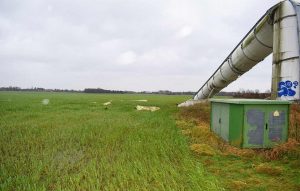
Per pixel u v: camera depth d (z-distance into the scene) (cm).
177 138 1234
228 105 1123
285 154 975
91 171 812
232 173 806
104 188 696
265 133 1068
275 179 753
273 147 1068
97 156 1013
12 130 1554
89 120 1977
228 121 1121
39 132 1496
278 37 1733
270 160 940
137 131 1456
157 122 1838
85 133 1431
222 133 1207
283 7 1705
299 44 1645
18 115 2312
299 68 1630
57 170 838
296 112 1515
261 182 728
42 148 1158
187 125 1688
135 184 705
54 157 1010
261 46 2027
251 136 1065
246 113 1062
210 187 668
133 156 953
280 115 1073
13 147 1169
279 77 1700
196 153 1016
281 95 1672
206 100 2933
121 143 1213
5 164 920
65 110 2839
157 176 743
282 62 1686
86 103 4181
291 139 1120
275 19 1766
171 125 1672
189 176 744
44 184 732
